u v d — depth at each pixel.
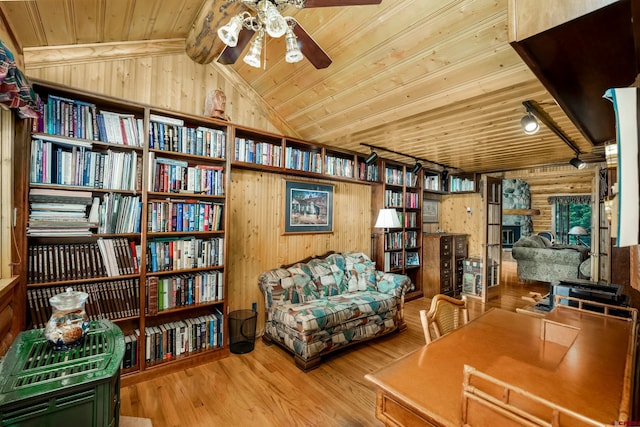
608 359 1.32
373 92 2.80
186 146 2.73
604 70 1.14
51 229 2.10
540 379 1.12
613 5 0.80
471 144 3.97
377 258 4.73
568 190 8.81
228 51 1.91
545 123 2.99
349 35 2.35
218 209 2.91
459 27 2.04
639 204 0.70
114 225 2.37
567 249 5.71
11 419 1.05
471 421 0.89
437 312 1.76
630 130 0.71
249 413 2.10
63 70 2.30
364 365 2.80
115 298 2.37
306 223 3.92
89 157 2.27
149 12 2.22
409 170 5.31
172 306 2.64
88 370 1.24
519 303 4.83
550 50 1.02
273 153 3.36
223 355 2.89
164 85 2.79
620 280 4.48
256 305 3.39
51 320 1.45
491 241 5.11
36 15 1.77
